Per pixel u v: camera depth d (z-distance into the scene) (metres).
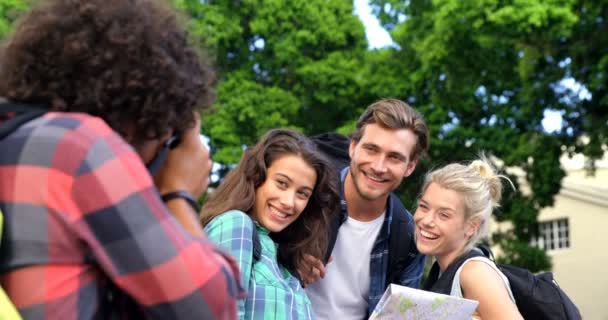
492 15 13.05
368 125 4.17
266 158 3.56
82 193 1.65
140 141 1.86
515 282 3.60
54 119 1.71
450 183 3.70
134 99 1.77
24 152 1.67
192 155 1.98
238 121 17.23
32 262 1.63
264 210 3.54
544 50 13.92
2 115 1.75
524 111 14.76
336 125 18.02
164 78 1.80
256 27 17.56
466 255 3.62
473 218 3.70
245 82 17.42
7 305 1.57
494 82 15.23
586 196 25.81
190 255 1.71
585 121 14.20
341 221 4.18
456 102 15.54
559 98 14.35
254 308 3.20
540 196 15.19
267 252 3.43
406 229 4.32
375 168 4.07
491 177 3.80
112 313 1.77
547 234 26.44
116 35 1.76
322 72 17.22
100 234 1.66
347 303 4.24
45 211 1.64
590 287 25.62
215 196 3.60
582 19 13.52
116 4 1.81
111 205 1.65
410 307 3.14
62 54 1.75
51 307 1.62
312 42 17.47
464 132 15.45
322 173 3.66
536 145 14.80
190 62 1.91
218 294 1.73
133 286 1.67
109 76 1.75
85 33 1.76
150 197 1.71
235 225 3.28
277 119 17.14
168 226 1.71
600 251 25.52
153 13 1.86
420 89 16.25
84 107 1.77
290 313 3.28
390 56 16.72
